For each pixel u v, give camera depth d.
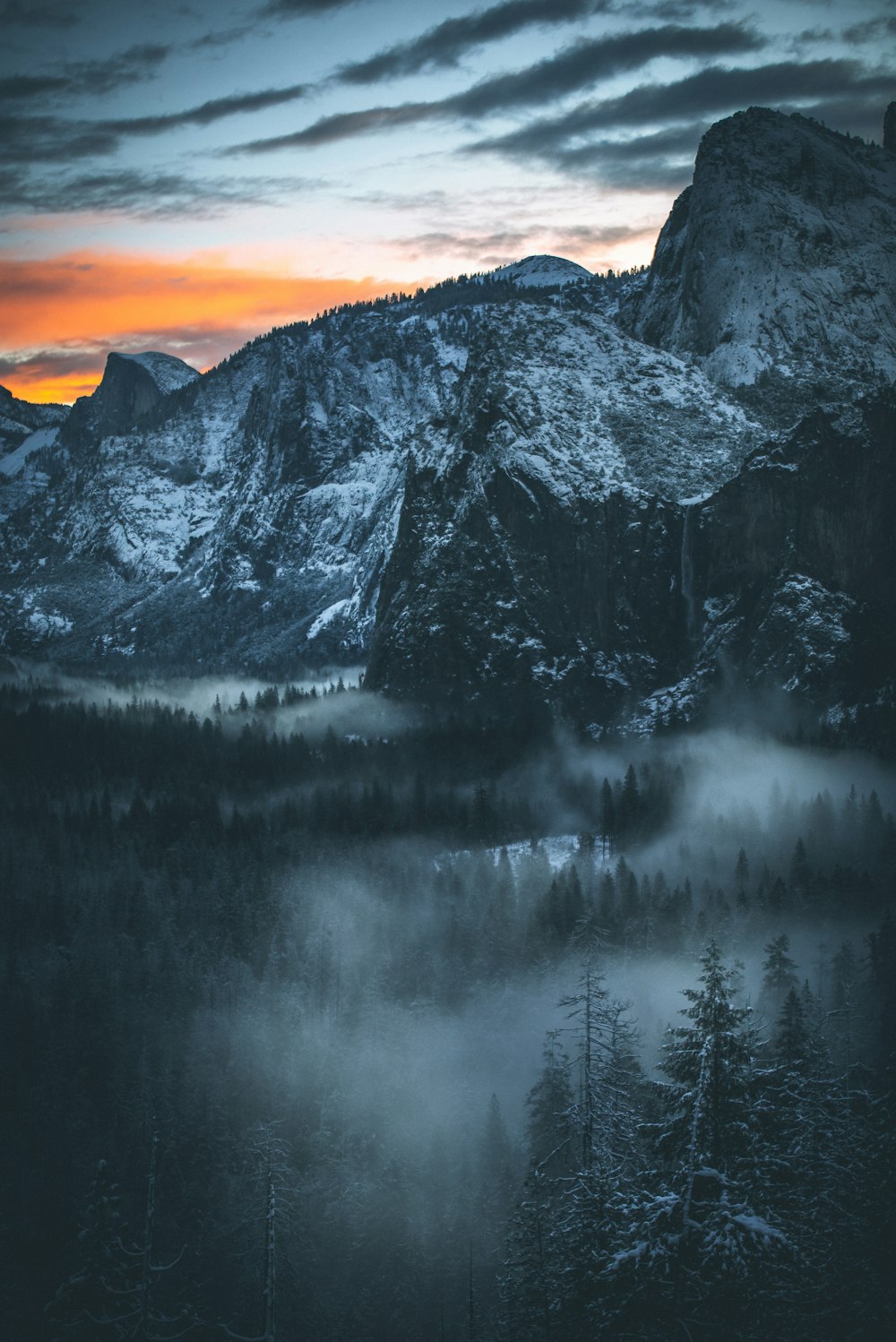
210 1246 145.12
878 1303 58.12
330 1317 129.38
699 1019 56.97
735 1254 52.06
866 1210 60.78
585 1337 57.06
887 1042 119.12
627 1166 66.62
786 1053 78.62
